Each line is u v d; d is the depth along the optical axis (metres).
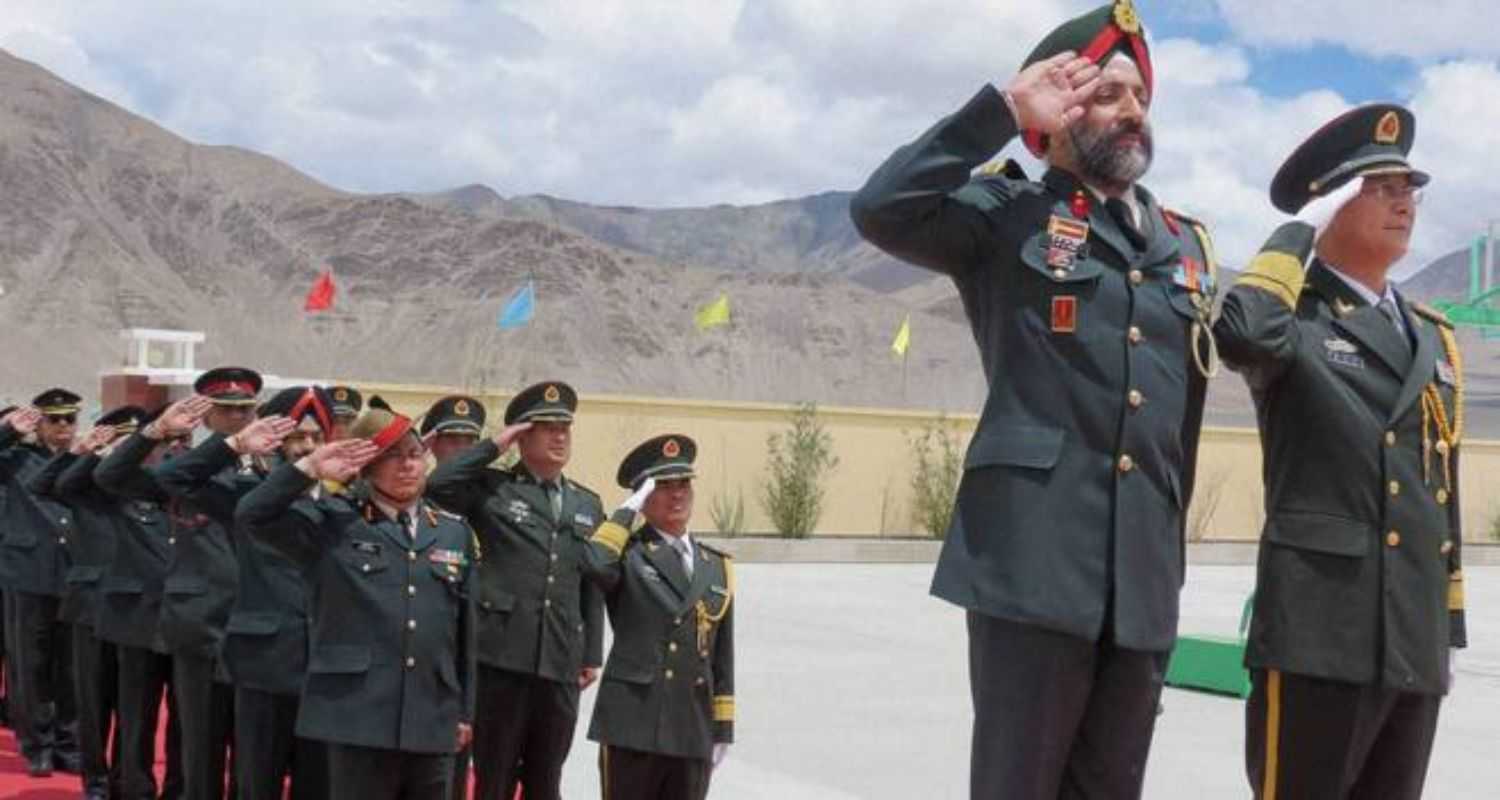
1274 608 4.61
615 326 128.25
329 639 6.10
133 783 8.52
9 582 9.88
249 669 7.12
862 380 124.75
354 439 6.13
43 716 9.61
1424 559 4.59
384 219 148.00
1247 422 37.66
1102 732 3.79
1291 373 4.62
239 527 6.59
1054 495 3.71
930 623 16.23
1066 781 3.85
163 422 7.76
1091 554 3.69
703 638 6.74
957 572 3.81
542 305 129.75
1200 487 28.97
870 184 3.77
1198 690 12.16
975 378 124.94
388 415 6.21
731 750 9.57
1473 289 49.41
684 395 120.00
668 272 139.12
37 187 134.38
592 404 24.69
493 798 7.40
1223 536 29.17
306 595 6.75
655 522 6.85
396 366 122.12
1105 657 3.76
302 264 140.50
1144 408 3.73
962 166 3.70
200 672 7.80
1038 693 3.71
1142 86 3.83
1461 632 4.76
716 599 6.80
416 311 131.88
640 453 6.88
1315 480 4.59
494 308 129.50
